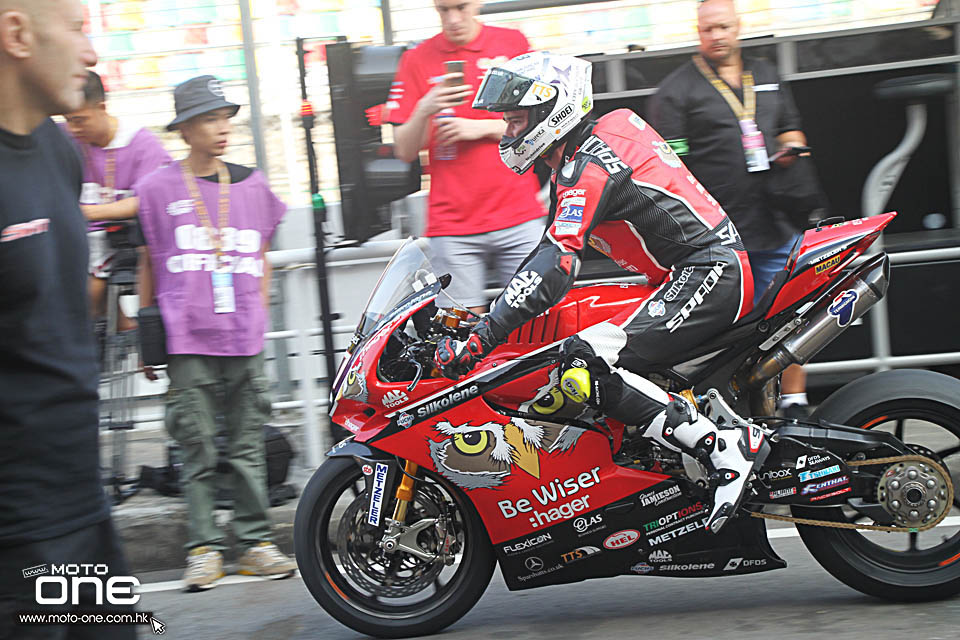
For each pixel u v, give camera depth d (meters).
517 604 3.80
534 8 6.03
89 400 1.95
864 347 5.58
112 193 4.84
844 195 6.21
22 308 1.83
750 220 4.32
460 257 4.63
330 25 6.19
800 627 3.33
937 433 4.13
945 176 6.21
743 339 3.32
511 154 3.32
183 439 4.23
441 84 4.41
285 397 5.37
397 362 3.38
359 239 4.71
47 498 1.89
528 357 3.29
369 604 3.49
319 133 6.26
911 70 6.07
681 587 3.83
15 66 1.83
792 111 4.43
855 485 3.31
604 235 3.34
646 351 3.19
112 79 6.18
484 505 3.33
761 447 3.23
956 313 5.45
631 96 6.05
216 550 4.28
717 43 4.27
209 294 4.20
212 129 4.18
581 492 3.31
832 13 6.04
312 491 3.46
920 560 3.46
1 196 1.80
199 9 6.15
